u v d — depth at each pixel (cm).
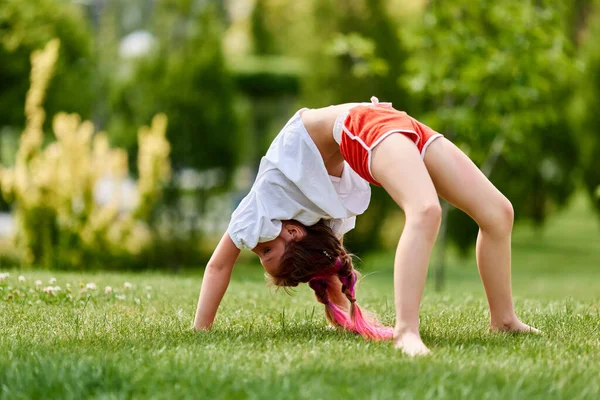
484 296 802
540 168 1961
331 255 470
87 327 510
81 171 1326
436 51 1250
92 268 1340
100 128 2317
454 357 388
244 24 4059
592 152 1878
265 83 2625
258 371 360
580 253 2222
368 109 448
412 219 410
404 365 362
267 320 563
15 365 367
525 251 2270
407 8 1739
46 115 2158
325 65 1780
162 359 379
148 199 1432
